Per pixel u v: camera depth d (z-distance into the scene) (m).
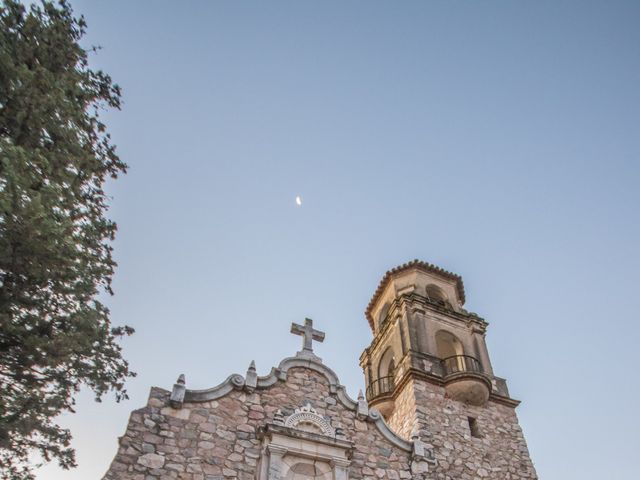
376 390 20.66
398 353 19.73
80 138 10.91
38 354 8.96
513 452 16.72
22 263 8.57
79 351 9.52
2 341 8.85
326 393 14.05
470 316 21.67
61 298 9.68
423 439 15.64
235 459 11.73
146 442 11.29
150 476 10.77
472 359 19.77
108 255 11.16
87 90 11.39
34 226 8.19
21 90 9.33
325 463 12.55
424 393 17.28
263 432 12.30
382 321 23.50
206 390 12.72
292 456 12.30
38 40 10.30
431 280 23.52
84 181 10.91
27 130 9.69
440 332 20.81
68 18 11.16
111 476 10.44
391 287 23.78
